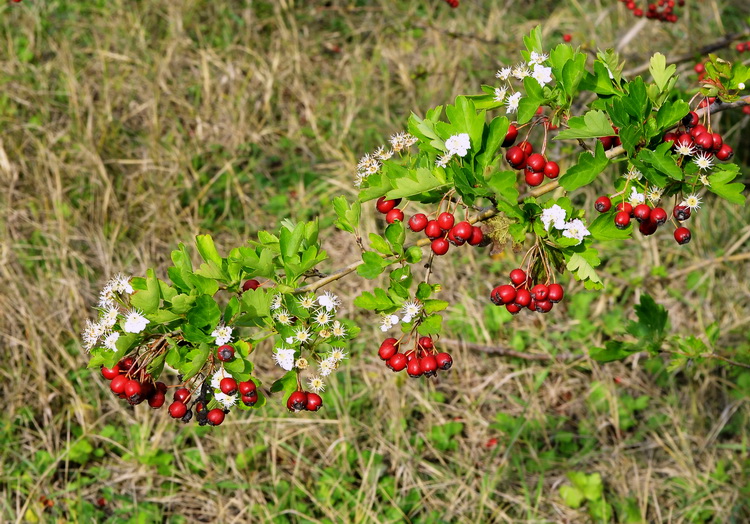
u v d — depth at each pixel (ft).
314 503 4.40
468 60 6.86
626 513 4.41
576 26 7.31
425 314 3.01
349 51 7.09
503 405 4.91
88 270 5.20
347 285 5.39
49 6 6.77
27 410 4.60
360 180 3.09
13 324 4.85
